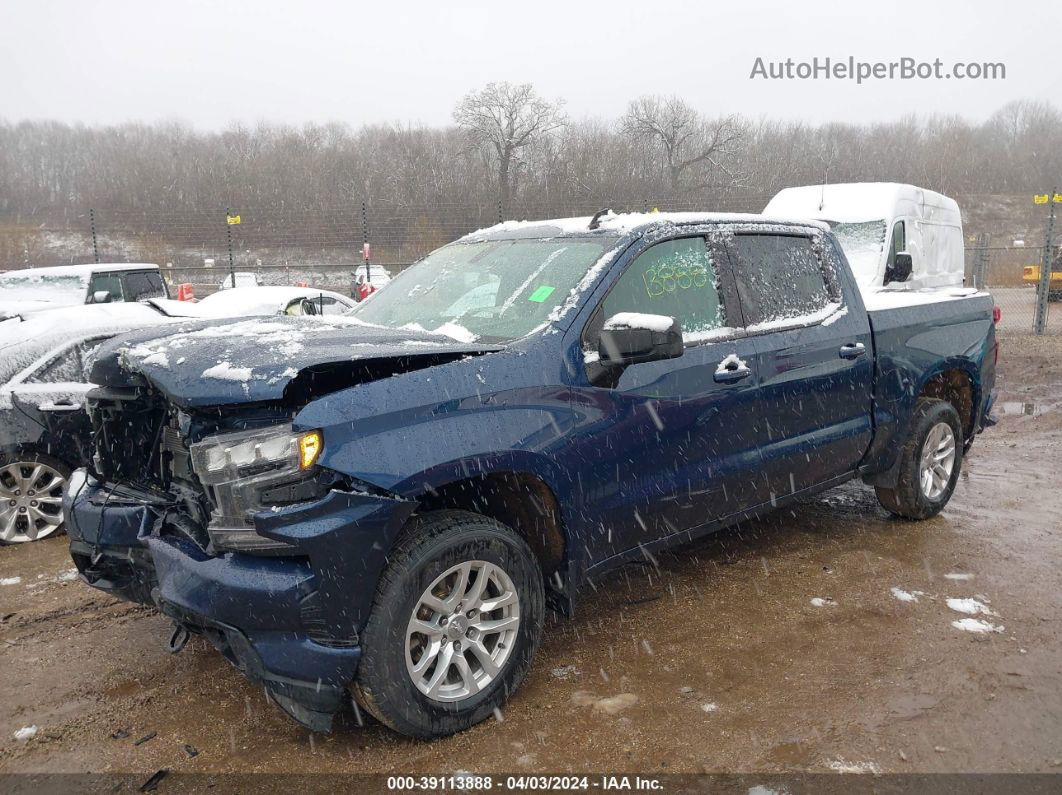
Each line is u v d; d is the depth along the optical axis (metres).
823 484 4.71
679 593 4.37
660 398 3.66
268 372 2.77
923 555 4.88
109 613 4.27
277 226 24.06
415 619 2.92
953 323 5.53
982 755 2.90
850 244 9.39
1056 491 6.22
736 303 4.15
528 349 3.32
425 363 3.09
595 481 3.45
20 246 27.55
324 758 2.95
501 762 2.90
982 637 3.80
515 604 3.20
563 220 4.38
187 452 3.13
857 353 4.66
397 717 2.90
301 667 2.74
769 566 4.74
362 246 21.95
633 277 3.75
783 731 3.06
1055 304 22.19
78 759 2.97
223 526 2.81
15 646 3.89
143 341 3.32
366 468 2.78
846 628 3.91
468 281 4.04
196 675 3.59
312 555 2.69
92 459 3.57
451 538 2.99
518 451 3.14
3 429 5.30
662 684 3.42
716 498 4.02
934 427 5.38
